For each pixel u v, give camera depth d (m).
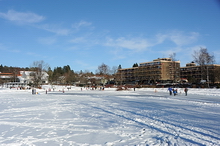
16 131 11.07
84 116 15.72
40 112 18.05
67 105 23.88
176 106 22.09
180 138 9.34
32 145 8.59
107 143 8.77
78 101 29.52
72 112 17.92
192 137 9.45
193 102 26.53
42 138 9.65
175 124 12.41
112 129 11.34
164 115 15.85
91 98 35.72
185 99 31.50
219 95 38.84
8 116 15.95
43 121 13.80
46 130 11.24
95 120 14.01
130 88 76.88
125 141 9.07
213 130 10.75
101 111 18.45
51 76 130.00
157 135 9.98
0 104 25.61
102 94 48.44
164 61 116.25
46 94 51.19
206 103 25.09
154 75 116.25
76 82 135.88
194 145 8.26
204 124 12.32
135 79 126.44
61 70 184.12
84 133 10.52
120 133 10.48
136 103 25.78
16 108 21.16
